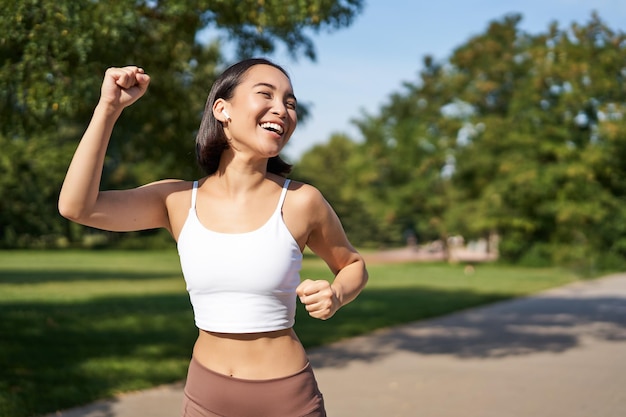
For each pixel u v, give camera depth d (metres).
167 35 8.42
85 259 35.75
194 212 2.27
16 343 9.35
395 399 6.85
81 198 2.11
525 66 34.59
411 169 37.56
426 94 36.84
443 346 10.18
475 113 36.00
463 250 52.84
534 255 34.53
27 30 6.54
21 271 25.95
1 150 18.05
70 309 13.88
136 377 7.45
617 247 33.59
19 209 27.19
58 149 19.00
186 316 13.02
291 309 2.28
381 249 59.75
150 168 43.62
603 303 16.70
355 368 8.45
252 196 2.25
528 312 14.73
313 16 7.19
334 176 65.50
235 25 8.47
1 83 6.75
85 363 8.08
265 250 2.18
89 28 6.52
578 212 32.50
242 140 2.22
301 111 10.04
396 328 12.08
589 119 33.69
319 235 2.36
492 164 34.66
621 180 34.22
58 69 6.64
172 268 29.09
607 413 6.35
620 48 32.56
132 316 12.87
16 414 5.83
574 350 9.92
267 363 2.23
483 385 7.52
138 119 9.56
